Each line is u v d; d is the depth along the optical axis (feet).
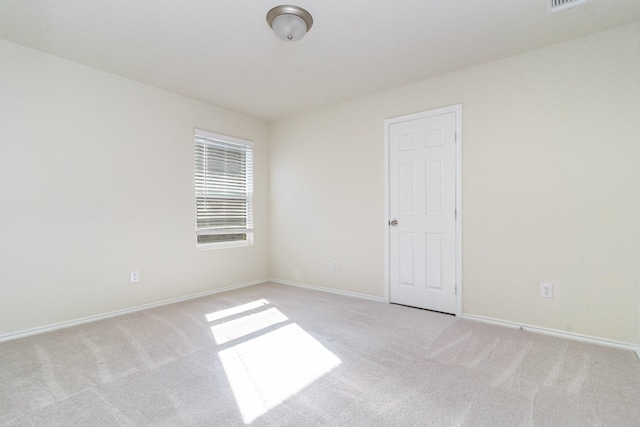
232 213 13.39
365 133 11.73
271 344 7.70
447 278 9.95
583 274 7.82
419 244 10.50
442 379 6.07
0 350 7.32
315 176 13.26
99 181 9.50
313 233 13.35
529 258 8.52
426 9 6.69
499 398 5.43
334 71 9.64
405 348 7.45
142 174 10.44
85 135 9.21
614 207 7.45
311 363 6.73
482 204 9.23
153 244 10.72
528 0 6.41
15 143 8.05
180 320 9.37
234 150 13.48
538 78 8.35
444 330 8.57
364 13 6.81
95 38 7.80
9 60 7.95
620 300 7.40
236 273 13.46
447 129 9.86
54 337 8.10
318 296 12.12
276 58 8.84
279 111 13.41
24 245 8.20
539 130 8.34
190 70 9.56
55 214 8.68
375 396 5.52
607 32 7.49
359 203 11.94
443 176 9.98
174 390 5.71
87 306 9.24
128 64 9.17
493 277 9.07
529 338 8.00
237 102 12.29
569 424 4.76
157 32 7.55
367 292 11.76
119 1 6.40
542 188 8.32
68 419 4.89
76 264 9.05
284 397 5.50
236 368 6.52
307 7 6.59
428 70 9.60
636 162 7.22
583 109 7.78
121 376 6.18
